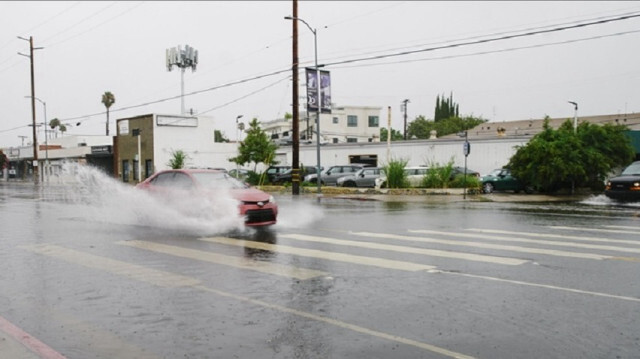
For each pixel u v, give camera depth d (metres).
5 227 13.50
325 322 5.26
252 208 12.62
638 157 35.09
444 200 24.47
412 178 29.88
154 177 14.80
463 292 6.42
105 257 8.97
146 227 13.20
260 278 7.25
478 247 9.86
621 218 15.41
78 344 4.68
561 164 26.80
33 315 5.59
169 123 49.12
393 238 11.11
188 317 5.46
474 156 36.66
